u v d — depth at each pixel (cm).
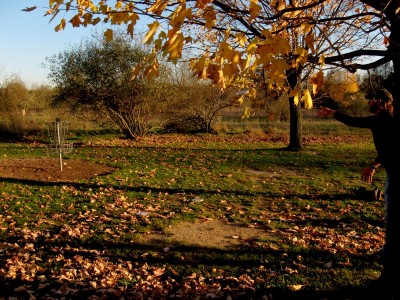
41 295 418
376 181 1066
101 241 578
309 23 264
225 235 618
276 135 2392
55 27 284
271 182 1048
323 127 2708
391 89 344
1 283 440
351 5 433
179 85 2406
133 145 1883
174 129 2536
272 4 348
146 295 418
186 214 727
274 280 450
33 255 520
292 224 680
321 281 446
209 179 1059
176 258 524
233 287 439
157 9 238
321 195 897
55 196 845
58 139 1162
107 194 861
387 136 352
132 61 1983
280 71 216
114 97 2031
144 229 633
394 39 311
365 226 661
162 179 1039
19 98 2517
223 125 2656
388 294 360
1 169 1138
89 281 446
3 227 633
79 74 1969
